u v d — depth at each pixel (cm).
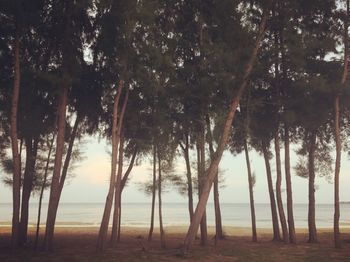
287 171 2569
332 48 2311
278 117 2497
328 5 2350
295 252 2122
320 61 2494
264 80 2531
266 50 2289
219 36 2136
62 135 1995
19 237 2203
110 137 2455
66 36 2014
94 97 2230
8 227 4266
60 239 2931
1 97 2139
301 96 2402
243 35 2078
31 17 1878
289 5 2300
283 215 2561
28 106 2125
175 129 2328
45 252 1941
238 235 3622
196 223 1969
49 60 2147
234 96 2066
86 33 2134
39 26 2016
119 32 1917
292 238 2538
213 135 2111
